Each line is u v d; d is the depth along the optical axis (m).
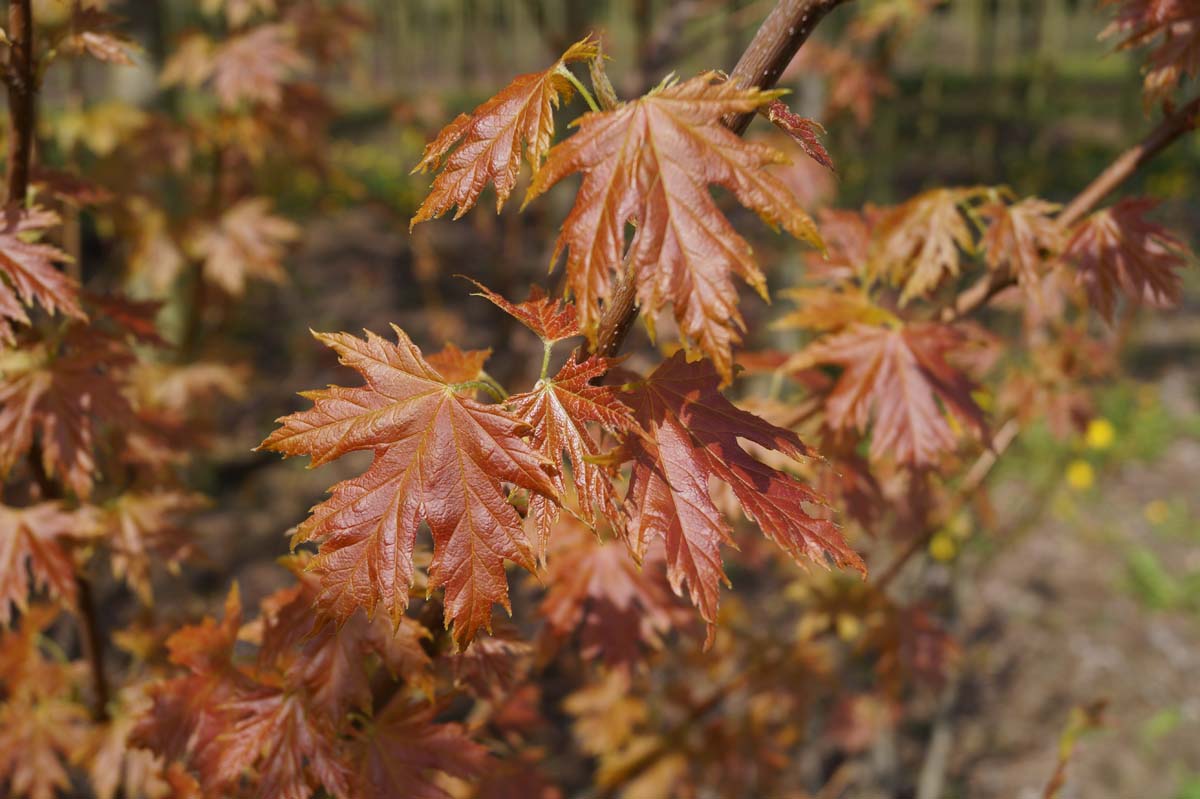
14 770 2.02
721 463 1.04
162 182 3.79
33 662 2.15
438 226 10.72
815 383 1.90
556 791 2.54
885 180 5.02
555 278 3.57
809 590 2.88
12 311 1.40
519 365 3.89
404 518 0.97
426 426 0.99
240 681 1.47
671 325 3.10
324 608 0.95
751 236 5.20
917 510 2.34
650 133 0.91
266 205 3.72
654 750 2.92
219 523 5.96
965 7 11.47
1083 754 5.00
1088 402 2.89
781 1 1.03
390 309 8.88
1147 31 1.54
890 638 2.73
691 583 0.97
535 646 1.91
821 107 3.99
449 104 10.79
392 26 12.98
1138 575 6.35
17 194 1.54
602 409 0.99
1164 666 5.64
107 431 2.14
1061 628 5.93
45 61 1.49
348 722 1.30
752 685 2.96
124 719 2.09
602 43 0.99
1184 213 9.67
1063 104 12.81
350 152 11.62
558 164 0.91
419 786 1.33
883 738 4.46
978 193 1.75
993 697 5.42
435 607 1.33
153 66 3.82
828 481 1.80
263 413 7.22
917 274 1.73
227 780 1.29
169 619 2.63
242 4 3.49
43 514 1.81
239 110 3.61
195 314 3.83
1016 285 1.79
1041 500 5.12
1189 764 4.96
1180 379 8.43
